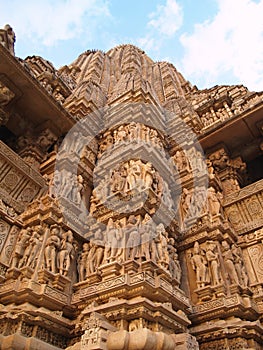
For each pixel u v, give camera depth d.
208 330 5.66
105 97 15.14
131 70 18.00
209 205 8.33
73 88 15.77
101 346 4.16
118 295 5.14
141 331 4.23
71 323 5.42
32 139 9.03
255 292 6.64
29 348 4.64
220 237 7.33
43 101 8.68
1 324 4.94
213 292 6.28
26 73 8.04
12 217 6.66
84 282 5.89
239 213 8.56
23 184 7.53
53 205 6.77
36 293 5.21
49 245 6.16
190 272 7.02
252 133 10.00
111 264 5.62
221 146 10.42
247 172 10.91
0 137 9.41
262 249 7.41
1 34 8.47
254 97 12.47
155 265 5.66
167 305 5.11
